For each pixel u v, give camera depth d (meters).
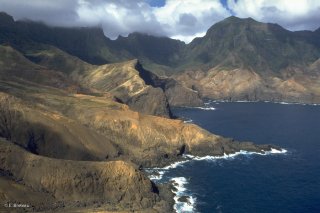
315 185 186.50
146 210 146.00
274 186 184.75
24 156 156.75
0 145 155.62
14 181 146.50
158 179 190.75
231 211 155.88
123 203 150.88
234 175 199.38
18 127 192.88
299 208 160.25
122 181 158.50
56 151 192.75
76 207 143.00
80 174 154.75
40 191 147.50
